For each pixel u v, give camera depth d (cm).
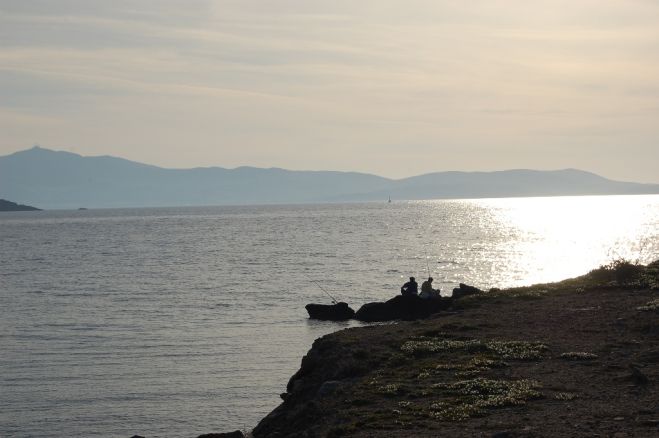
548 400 2375
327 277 10469
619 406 2245
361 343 3538
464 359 3042
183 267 12419
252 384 4447
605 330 3497
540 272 10619
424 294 6406
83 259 14662
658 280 4891
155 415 3894
